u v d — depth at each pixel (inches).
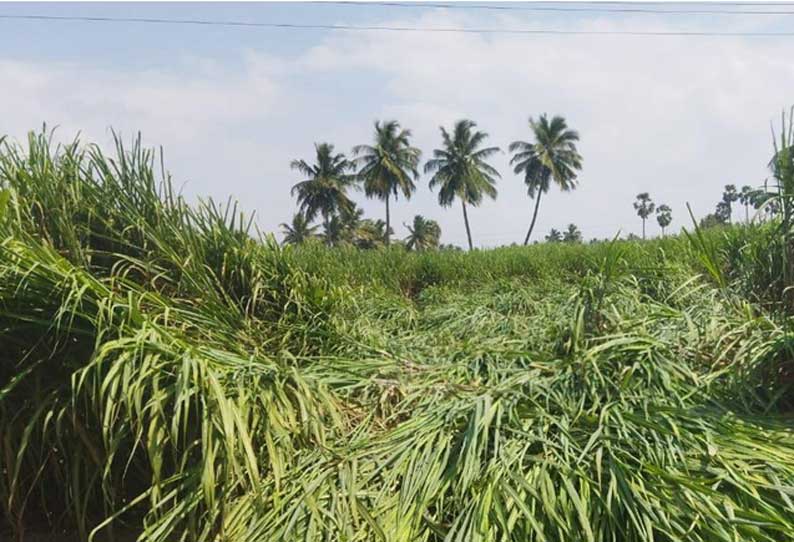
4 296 109.1
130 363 105.2
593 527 92.7
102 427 107.4
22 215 142.3
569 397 126.7
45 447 114.7
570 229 2265.0
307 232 1865.2
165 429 106.8
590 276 186.9
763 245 169.8
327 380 143.2
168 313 134.3
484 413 115.7
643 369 129.4
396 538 95.5
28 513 123.2
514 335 197.2
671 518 90.7
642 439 106.0
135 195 170.2
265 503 104.7
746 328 140.4
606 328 151.7
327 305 193.0
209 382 108.6
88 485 108.3
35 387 112.3
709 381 127.1
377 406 138.9
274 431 116.1
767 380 128.0
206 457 101.0
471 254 469.4
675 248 272.1
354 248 468.8
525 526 93.2
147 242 164.1
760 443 107.5
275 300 184.7
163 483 103.0
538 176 1852.9
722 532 85.7
